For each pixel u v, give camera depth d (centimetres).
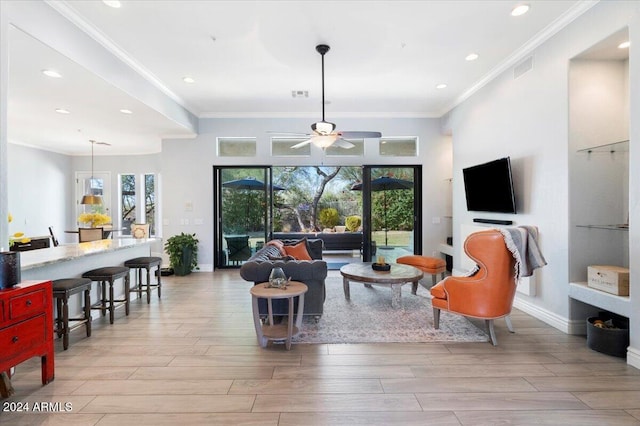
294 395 223
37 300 232
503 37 357
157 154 856
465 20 323
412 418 199
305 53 389
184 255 617
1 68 231
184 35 345
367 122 655
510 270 303
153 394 225
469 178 489
